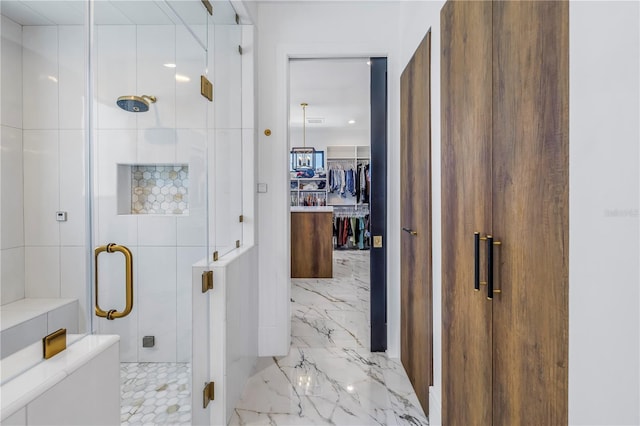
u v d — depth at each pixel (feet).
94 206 3.35
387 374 7.50
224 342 5.60
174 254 4.94
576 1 2.31
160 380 4.61
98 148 3.42
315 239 16.10
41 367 2.39
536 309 2.81
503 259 3.37
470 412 4.16
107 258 3.56
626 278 1.91
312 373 7.55
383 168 8.46
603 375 2.09
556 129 2.54
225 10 6.84
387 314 8.46
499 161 3.45
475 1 3.97
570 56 2.38
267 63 8.29
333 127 23.44
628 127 1.89
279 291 8.39
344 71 12.46
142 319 4.28
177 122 5.08
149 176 4.48
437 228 5.58
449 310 4.85
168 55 4.97
